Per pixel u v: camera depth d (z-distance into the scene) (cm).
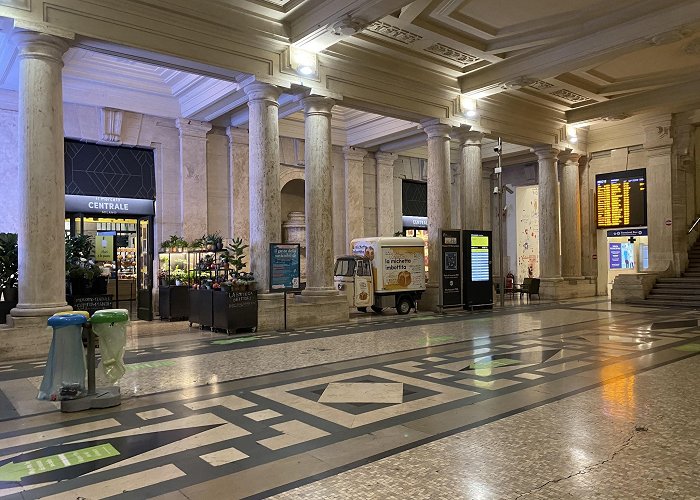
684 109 1688
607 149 1922
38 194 819
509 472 343
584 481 327
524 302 1705
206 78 1370
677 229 1753
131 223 1536
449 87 1437
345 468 355
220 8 1010
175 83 1474
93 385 531
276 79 1099
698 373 630
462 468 351
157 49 937
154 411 501
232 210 1634
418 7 1042
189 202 1553
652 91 1595
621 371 646
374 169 2038
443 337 947
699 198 1912
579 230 1975
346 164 1931
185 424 459
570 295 1845
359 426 446
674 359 715
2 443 419
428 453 380
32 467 368
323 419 468
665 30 1078
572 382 593
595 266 1975
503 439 407
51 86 834
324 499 309
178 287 1307
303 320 1142
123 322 550
